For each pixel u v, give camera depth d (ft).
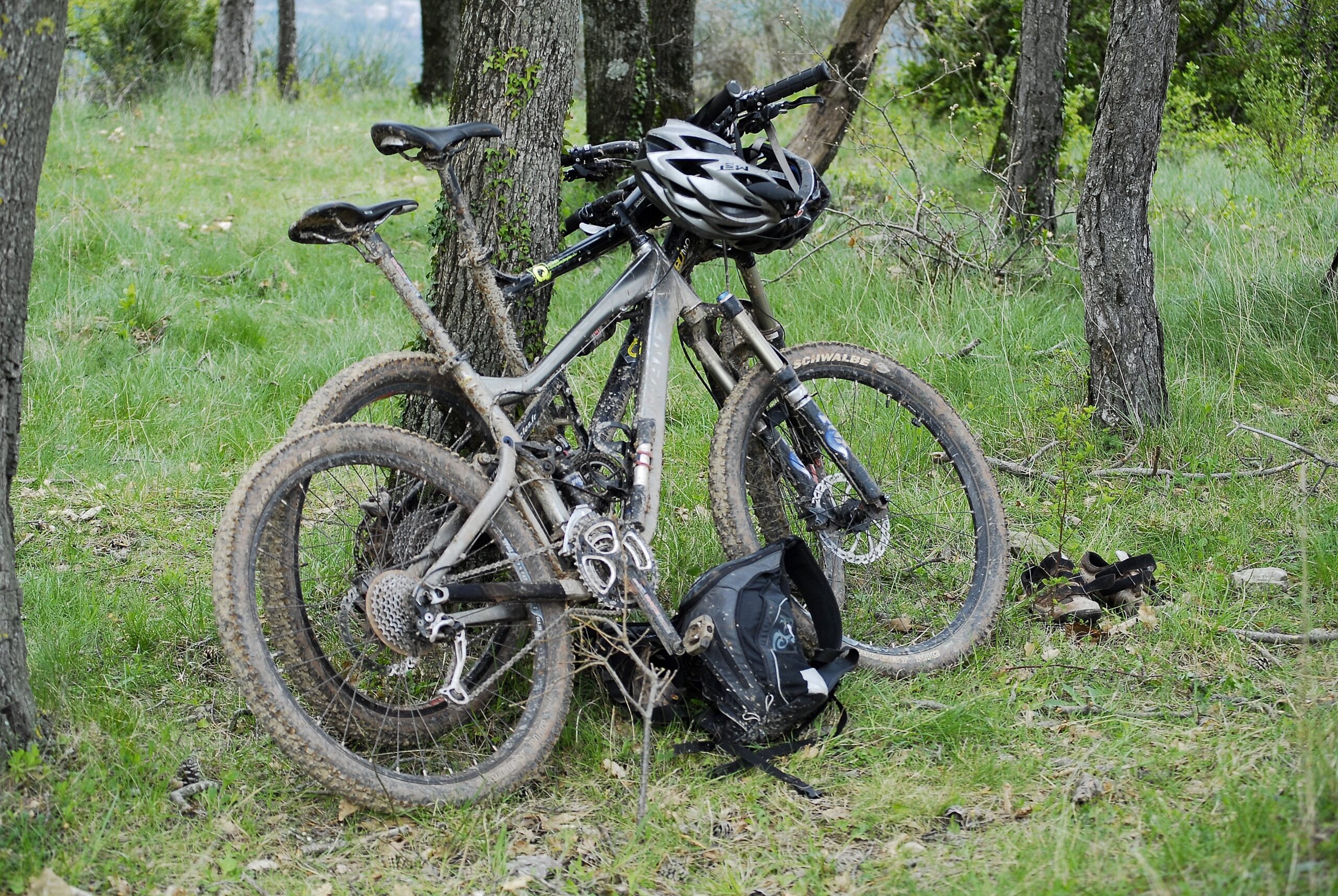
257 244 24.12
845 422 14.20
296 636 9.30
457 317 11.64
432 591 9.11
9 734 8.68
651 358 10.55
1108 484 14.48
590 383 16.15
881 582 12.52
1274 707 9.87
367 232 9.64
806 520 11.44
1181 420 15.40
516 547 9.71
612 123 27.84
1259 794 8.25
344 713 9.50
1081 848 8.11
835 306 19.66
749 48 45.65
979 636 11.34
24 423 15.57
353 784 8.74
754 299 11.41
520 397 10.07
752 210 10.10
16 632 8.77
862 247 21.40
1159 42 14.30
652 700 9.18
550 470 9.94
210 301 20.85
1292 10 31.48
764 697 9.76
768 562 10.22
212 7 52.42
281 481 8.86
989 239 21.98
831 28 43.55
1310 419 15.71
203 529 13.62
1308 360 17.12
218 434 15.89
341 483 12.21
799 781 9.38
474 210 11.35
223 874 8.21
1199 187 26.81
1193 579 12.17
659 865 8.55
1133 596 11.84
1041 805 8.83
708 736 10.07
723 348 11.60
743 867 8.50
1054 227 23.34
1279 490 13.89
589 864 8.61
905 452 14.24
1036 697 10.54
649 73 28.09
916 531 13.07
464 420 11.44
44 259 21.34
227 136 35.60
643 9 27.48
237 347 18.71
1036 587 12.15
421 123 37.45
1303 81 28.81
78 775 8.72
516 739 9.54
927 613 12.08
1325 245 21.25
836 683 10.19
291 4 50.26
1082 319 19.16
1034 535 13.20
